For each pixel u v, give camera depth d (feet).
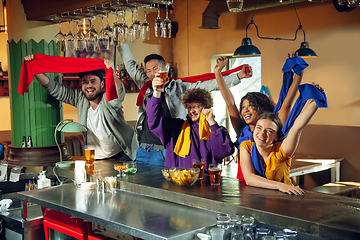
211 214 7.50
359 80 17.92
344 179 18.65
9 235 10.24
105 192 9.23
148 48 24.99
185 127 10.29
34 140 13.80
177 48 26.30
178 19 25.99
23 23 13.41
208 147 10.00
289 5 20.25
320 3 19.01
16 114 13.80
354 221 5.48
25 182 14.61
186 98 10.23
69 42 12.75
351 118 18.30
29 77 13.23
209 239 6.41
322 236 5.38
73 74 19.85
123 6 10.71
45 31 13.89
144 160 12.65
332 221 5.49
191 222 7.05
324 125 19.26
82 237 8.37
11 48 13.64
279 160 7.93
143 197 8.83
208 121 9.55
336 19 18.49
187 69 25.81
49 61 13.03
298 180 19.52
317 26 19.21
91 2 10.88
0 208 10.59
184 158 10.21
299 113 8.02
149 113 9.95
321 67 19.22
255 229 6.79
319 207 6.18
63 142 14.73
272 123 8.02
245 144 8.36
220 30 23.72
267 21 21.29
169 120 10.53
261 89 21.57
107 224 7.26
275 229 6.82
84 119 14.97
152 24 25.18
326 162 17.11
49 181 11.44
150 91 12.35
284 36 20.57
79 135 19.53
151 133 12.39
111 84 12.52
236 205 6.40
